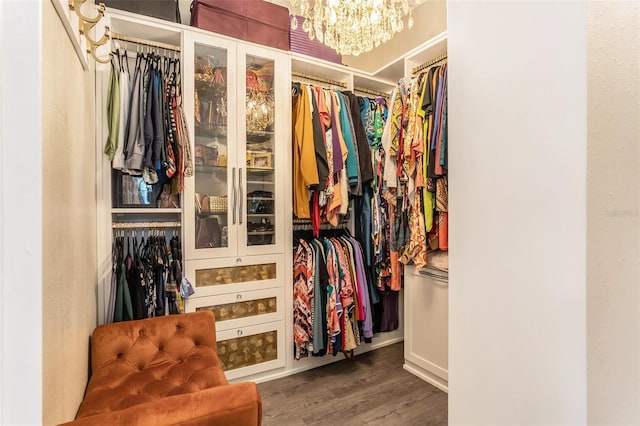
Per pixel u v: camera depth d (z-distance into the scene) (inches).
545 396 17.1
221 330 77.2
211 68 79.0
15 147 17.6
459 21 21.5
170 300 70.4
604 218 16.0
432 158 75.4
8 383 17.4
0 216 17.3
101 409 42.8
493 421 19.6
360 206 98.3
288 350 85.9
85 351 48.9
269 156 86.1
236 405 34.7
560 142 16.3
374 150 98.1
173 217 80.1
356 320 89.2
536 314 17.4
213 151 79.4
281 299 85.2
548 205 16.8
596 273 15.7
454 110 22.1
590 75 15.5
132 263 68.1
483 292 20.2
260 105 84.9
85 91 49.4
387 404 72.4
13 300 17.5
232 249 79.0
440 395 76.2
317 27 71.4
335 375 86.0
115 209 67.1
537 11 17.2
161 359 56.2
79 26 41.8
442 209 75.3
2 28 17.3
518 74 18.1
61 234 32.7
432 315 82.4
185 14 87.0
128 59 73.6
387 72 102.0
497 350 19.4
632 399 16.8
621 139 16.6
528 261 17.8
